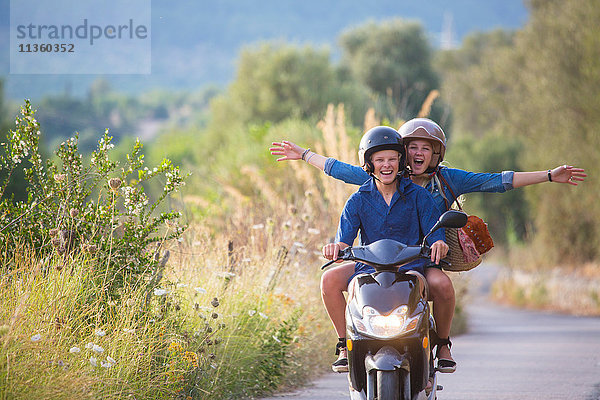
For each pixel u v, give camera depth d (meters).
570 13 76.62
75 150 19.84
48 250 19.30
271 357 23.94
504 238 154.12
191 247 25.12
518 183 18.00
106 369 17.11
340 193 36.78
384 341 14.34
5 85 69.81
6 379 15.05
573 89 76.19
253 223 33.19
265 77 110.56
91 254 19.06
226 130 108.25
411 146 18.08
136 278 19.52
